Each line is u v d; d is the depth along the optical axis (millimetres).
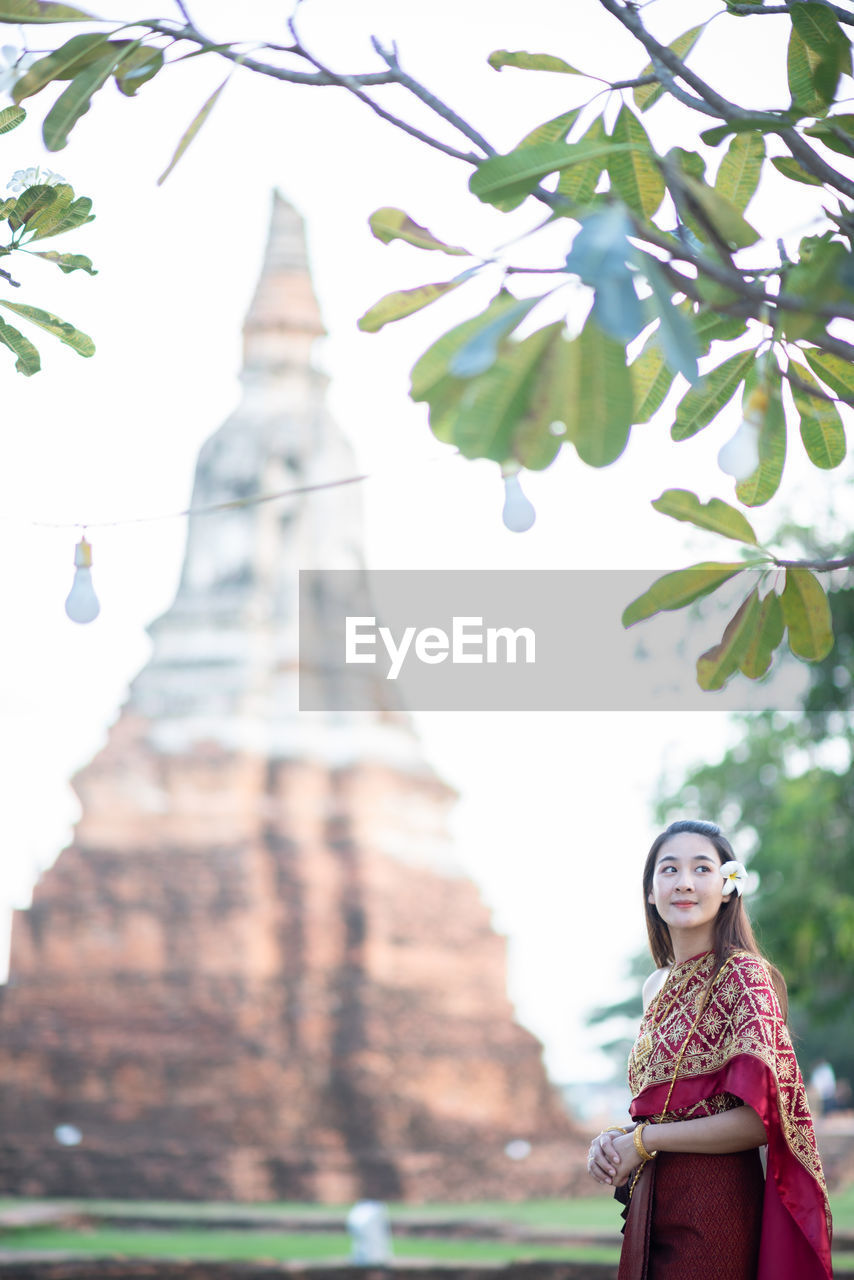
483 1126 38125
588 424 2508
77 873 39000
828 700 15406
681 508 3945
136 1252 22141
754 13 3816
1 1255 15711
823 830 18281
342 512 42844
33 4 3496
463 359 2502
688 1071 3857
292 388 43438
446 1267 14742
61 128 3482
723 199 2980
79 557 4039
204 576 41625
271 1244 24594
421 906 39844
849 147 3609
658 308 2537
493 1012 39938
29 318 4414
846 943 17812
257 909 38344
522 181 3021
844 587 14273
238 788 39219
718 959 3990
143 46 3582
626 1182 3889
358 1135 37031
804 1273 3635
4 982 38594
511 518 3406
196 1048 37219
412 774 41312
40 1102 37094
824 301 2676
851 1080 41906
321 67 3461
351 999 38406
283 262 44469
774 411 3258
